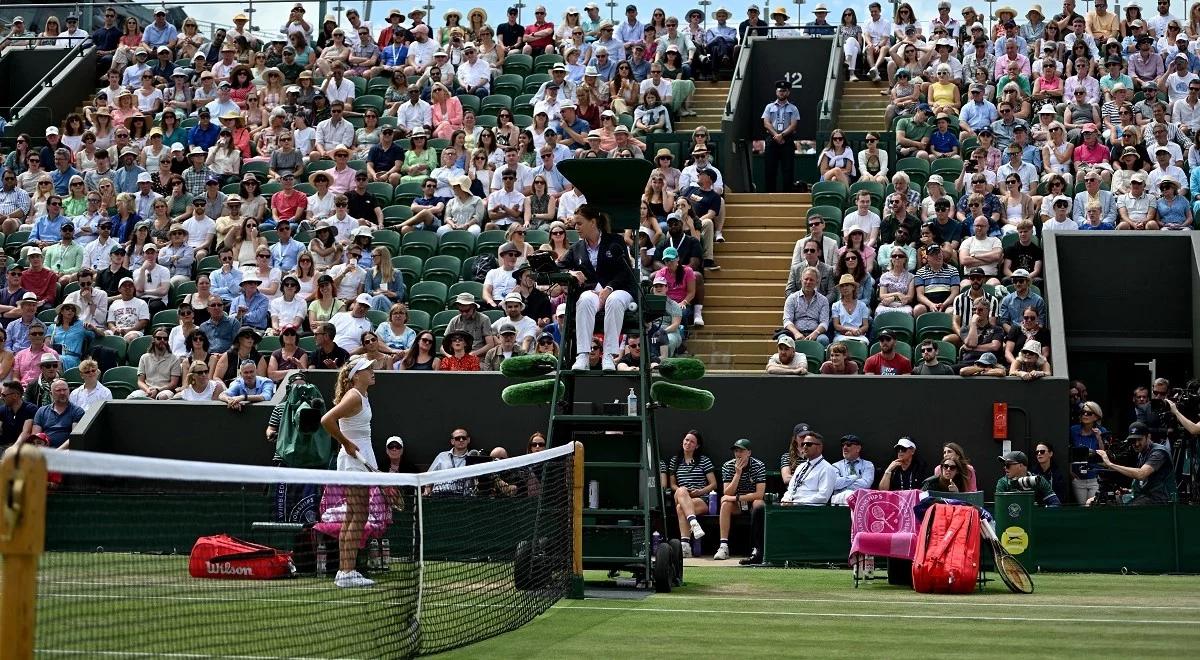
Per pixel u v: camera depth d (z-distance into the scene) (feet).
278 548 39.60
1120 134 68.39
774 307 59.82
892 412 50.72
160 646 22.43
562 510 32.07
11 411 52.85
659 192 62.75
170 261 63.05
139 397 53.62
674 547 35.24
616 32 86.89
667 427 51.39
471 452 50.39
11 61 87.61
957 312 54.85
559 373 34.78
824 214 63.00
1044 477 48.21
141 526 38.65
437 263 61.00
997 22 83.20
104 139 75.77
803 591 35.09
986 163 65.36
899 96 76.18
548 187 66.39
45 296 62.13
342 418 33.88
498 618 26.94
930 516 36.04
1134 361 63.62
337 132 73.05
